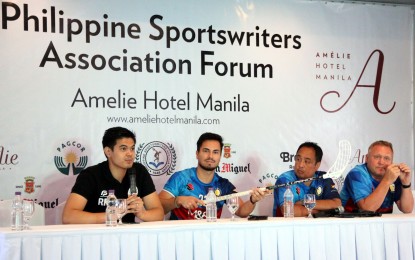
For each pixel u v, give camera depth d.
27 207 4.04
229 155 5.89
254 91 6.00
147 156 5.68
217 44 5.91
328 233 4.43
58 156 5.47
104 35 5.61
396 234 4.56
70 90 5.52
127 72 5.66
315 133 6.14
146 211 4.69
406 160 6.39
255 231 4.29
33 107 5.42
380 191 5.29
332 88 6.21
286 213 4.84
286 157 6.05
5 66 5.35
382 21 6.38
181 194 5.66
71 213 4.50
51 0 5.48
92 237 3.92
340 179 6.14
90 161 5.55
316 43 6.19
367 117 6.30
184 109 5.80
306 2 6.17
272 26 6.07
